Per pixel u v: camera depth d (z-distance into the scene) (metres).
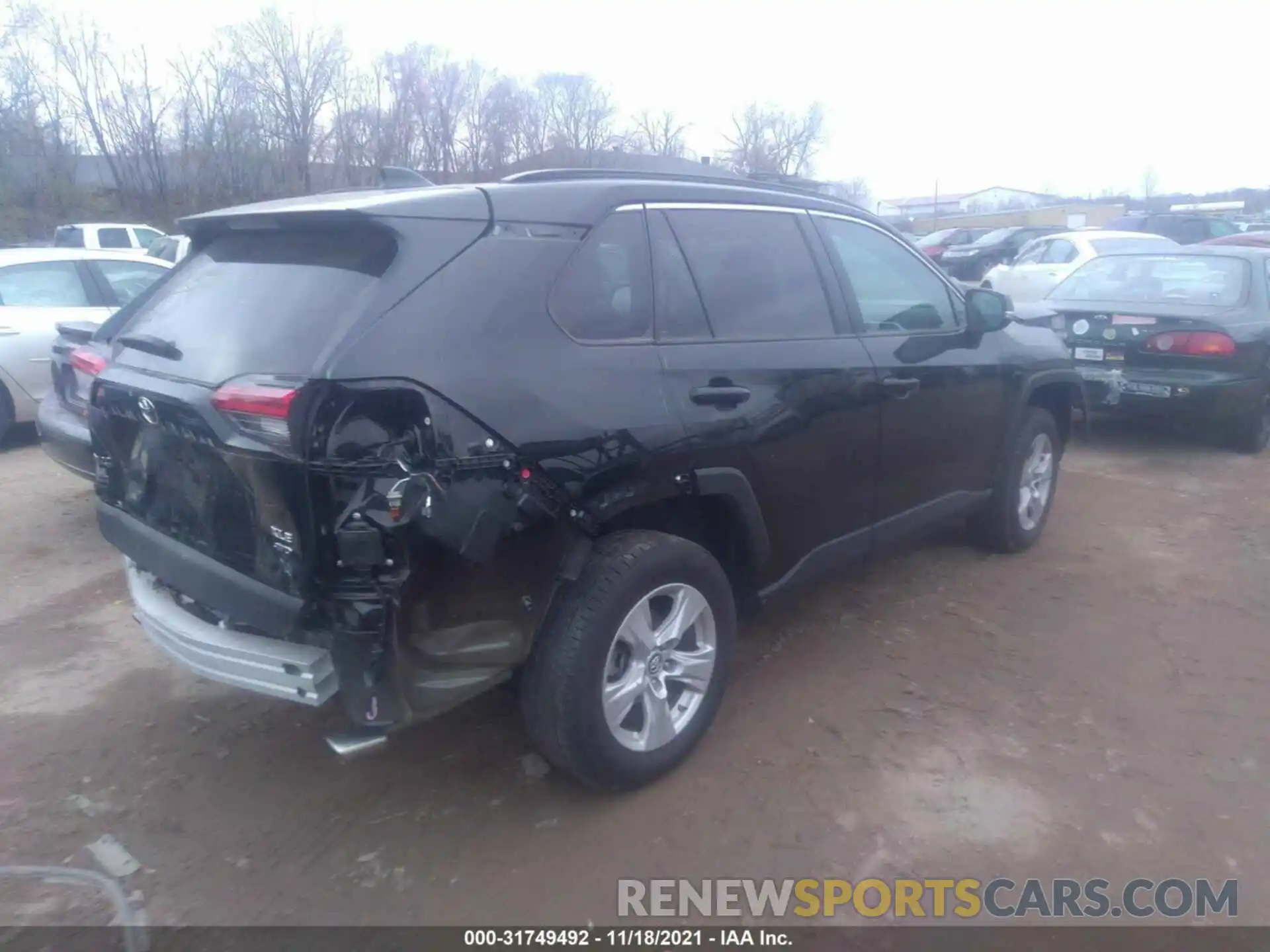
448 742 3.67
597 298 3.18
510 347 2.88
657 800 3.33
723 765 3.51
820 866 3.02
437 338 2.73
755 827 3.19
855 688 4.04
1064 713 3.85
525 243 3.02
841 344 3.96
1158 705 3.91
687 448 3.27
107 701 4.00
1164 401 7.30
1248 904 2.86
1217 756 3.56
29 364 7.83
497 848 3.10
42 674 4.21
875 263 4.36
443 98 31.27
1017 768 3.49
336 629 2.65
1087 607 4.83
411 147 31.09
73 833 3.18
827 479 3.91
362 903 2.88
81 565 5.43
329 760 3.57
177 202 32.19
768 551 3.72
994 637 4.50
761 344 3.63
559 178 3.46
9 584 5.14
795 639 4.47
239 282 3.11
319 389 2.55
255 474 2.64
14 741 3.70
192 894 2.92
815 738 3.68
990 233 26.45
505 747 3.63
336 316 2.71
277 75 31.47
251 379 2.67
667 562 3.23
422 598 2.70
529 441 2.85
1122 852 3.07
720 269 3.61
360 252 2.88
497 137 31.44
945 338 4.57
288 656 2.74
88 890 2.93
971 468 4.86
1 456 7.79
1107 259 8.55
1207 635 4.53
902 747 3.62
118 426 3.22
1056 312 7.80
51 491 6.80
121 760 3.58
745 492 3.52
